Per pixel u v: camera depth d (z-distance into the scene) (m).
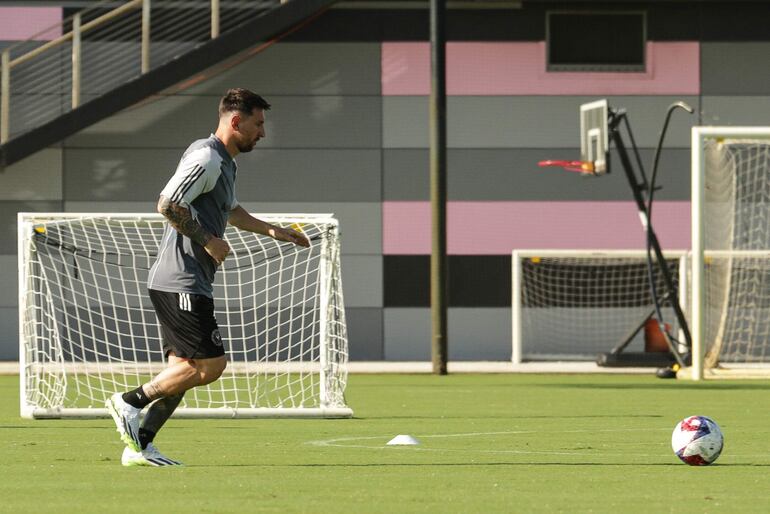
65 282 60.88
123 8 63.88
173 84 63.47
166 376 20.86
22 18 68.12
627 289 68.75
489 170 68.81
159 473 19.97
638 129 69.00
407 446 25.05
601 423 31.28
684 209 68.81
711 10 69.00
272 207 68.69
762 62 69.06
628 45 69.38
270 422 31.94
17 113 67.38
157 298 20.69
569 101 69.00
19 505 16.19
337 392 33.97
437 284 55.72
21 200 68.19
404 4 68.75
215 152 20.53
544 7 68.81
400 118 68.88
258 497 16.95
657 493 17.44
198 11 67.69
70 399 42.22
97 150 68.38
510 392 44.22
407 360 68.81
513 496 17.08
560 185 68.81
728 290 59.03
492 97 68.81
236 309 59.59
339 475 19.67
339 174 68.88
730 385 48.41
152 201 68.56
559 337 69.12
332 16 68.69
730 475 19.70
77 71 63.88
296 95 68.69
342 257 68.88
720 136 50.31
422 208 68.81
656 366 60.22
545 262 69.25
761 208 67.06
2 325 68.25
